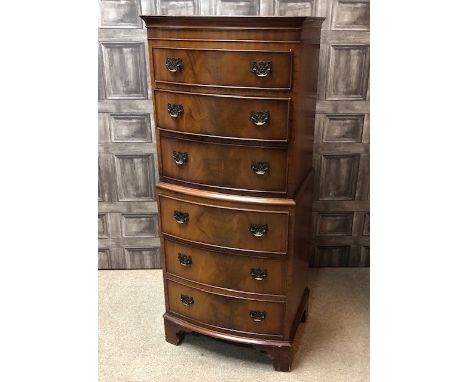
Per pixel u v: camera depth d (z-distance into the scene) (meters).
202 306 1.82
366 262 2.54
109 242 2.51
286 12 2.07
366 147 2.29
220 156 1.58
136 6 2.07
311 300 2.27
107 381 1.78
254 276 1.68
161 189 1.72
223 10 2.08
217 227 1.66
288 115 1.46
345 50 2.12
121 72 2.18
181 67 1.52
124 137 2.30
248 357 1.92
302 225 1.80
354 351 1.93
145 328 2.08
